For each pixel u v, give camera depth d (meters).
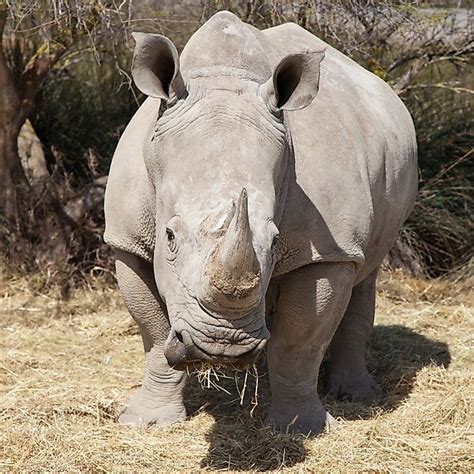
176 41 15.16
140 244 8.77
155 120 8.05
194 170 7.22
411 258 16.27
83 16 12.90
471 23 16.41
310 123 8.78
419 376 11.10
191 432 9.42
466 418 9.71
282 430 9.23
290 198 8.40
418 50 16.44
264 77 7.99
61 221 15.04
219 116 7.43
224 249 6.53
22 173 15.33
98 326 13.28
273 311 9.12
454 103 17.39
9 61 15.51
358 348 10.88
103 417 9.73
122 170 8.80
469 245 16.56
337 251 8.69
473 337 12.90
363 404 10.44
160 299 9.21
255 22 14.05
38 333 12.88
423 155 16.66
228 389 10.63
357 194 8.86
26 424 9.35
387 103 10.45
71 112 16.89
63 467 8.49
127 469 8.51
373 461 8.70
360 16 14.20
